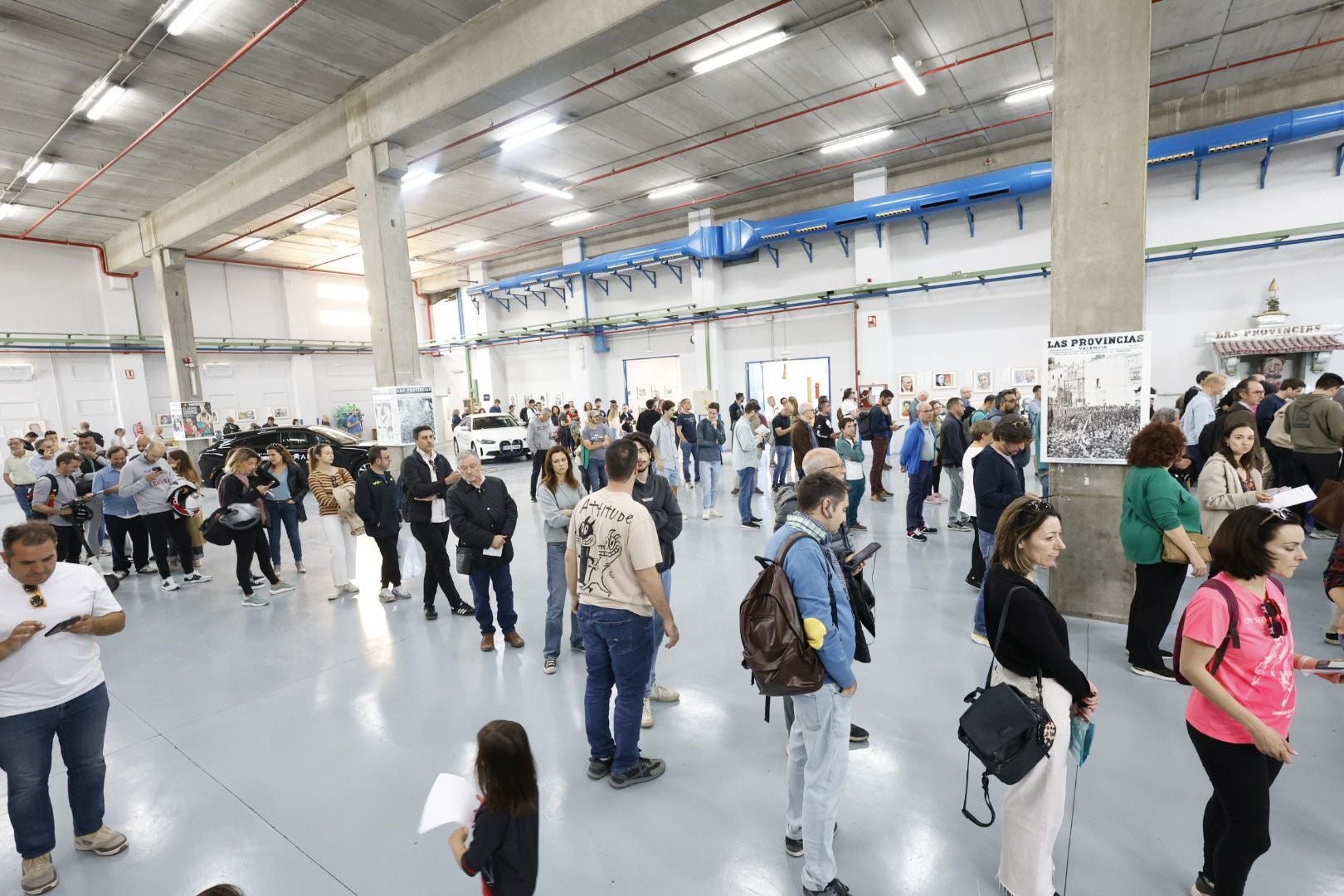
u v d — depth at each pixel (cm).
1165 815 229
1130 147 383
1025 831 180
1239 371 984
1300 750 262
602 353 1802
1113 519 405
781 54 794
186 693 376
